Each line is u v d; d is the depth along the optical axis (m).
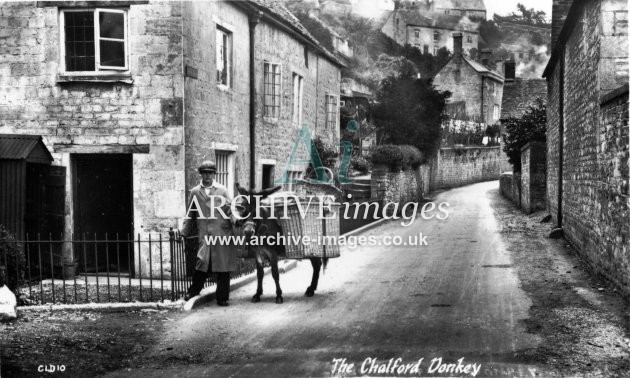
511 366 6.30
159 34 12.37
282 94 18.69
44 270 12.46
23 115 12.64
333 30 55.00
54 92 12.55
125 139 12.48
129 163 13.12
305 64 21.11
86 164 13.11
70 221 12.62
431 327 7.89
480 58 71.25
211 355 6.89
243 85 15.80
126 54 12.47
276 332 7.81
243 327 8.11
